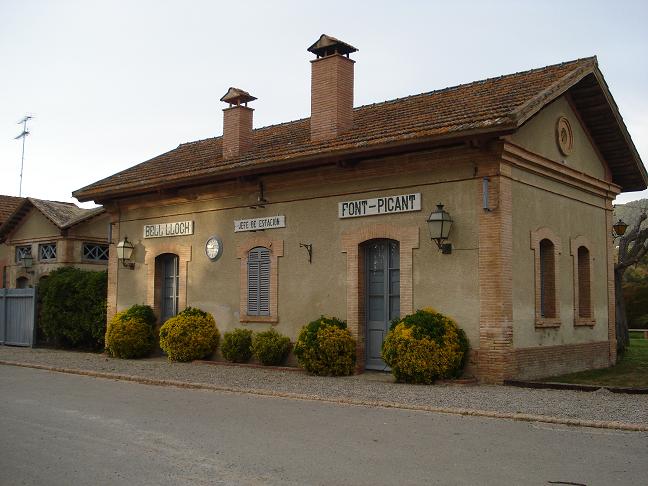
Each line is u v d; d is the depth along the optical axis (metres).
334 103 15.93
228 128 18.44
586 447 7.60
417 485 6.20
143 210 19.33
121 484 6.31
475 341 12.73
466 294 12.91
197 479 6.44
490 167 12.77
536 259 13.88
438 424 8.93
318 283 15.23
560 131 15.28
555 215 14.95
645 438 8.05
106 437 8.25
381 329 14.45
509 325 12.64
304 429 8.66
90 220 29.28
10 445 7.88
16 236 31.47
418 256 13.60
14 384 13.35
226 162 17.11
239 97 18.22
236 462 7.04
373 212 14.30
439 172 13.42
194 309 17.44
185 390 12.41
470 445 7.72
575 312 15.48
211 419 9.39
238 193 16.98
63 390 12.44
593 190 16.86
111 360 17.77
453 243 13.13
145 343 18.22
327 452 7.43
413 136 12.84
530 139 13.98
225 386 12.43
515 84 14.89
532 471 6.64
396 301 14.27
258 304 16.44
